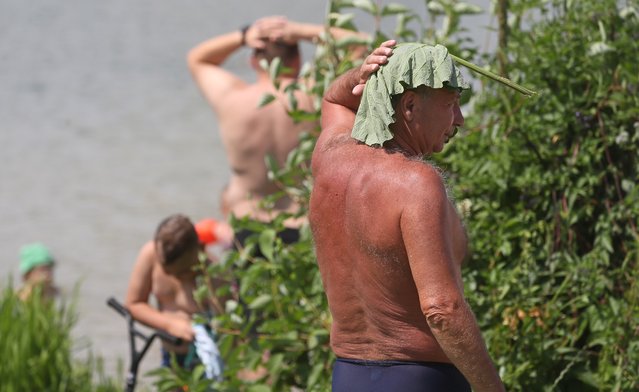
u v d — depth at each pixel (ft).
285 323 44.73
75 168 154.10
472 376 28.27
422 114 29.71
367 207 29.32
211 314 56.34
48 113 194.39
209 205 133.39
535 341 39.17
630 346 37.91
